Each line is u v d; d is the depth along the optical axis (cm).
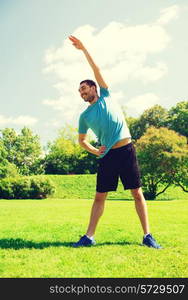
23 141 6794
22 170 6191
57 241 480
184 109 4756
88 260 370
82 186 3344
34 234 549
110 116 453
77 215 941
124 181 458
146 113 5097
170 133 2627
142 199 459
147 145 2581
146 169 2589
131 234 549
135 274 328
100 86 471
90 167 4869
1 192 2745
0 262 363
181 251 414
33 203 1816
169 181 2638
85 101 477
